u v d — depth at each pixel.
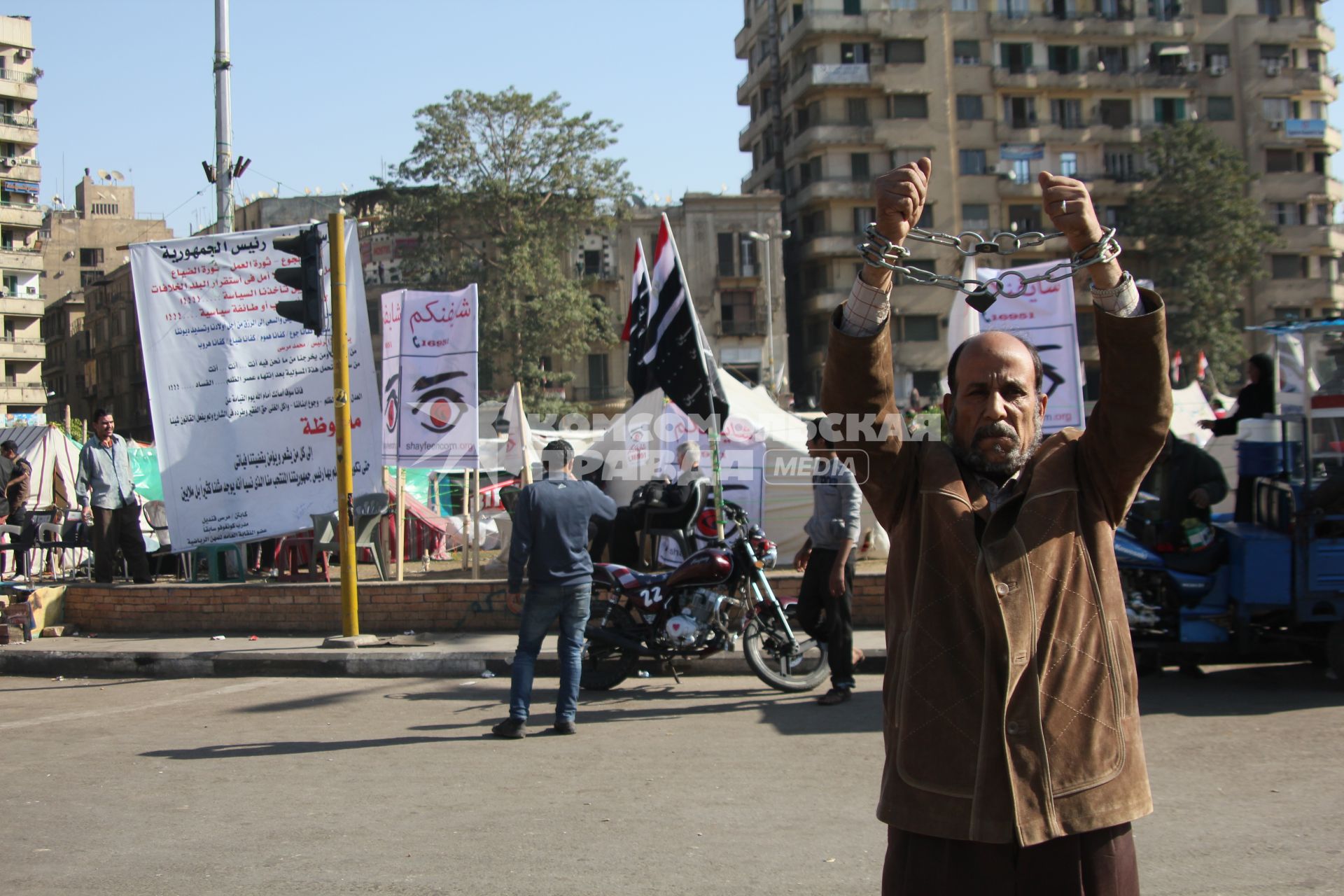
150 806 5.45
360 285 11.70
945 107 55.72
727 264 54.47
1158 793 5.38
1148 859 4.43
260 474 11.73
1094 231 2.19
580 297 47.03
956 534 2.31
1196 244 49.66
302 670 9.41
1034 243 2.24
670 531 11.50
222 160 14.84
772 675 8.09
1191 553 7.91
